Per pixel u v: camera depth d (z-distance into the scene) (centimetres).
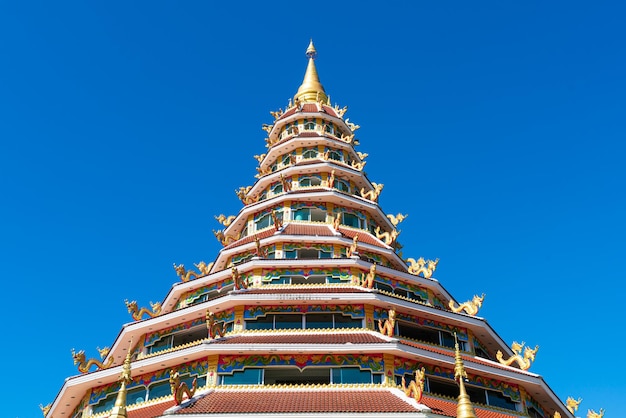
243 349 3192
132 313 3991
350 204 4712
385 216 4916
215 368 3200
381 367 3192
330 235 4188
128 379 2542
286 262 3900
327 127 5794
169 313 3781
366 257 4231
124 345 3975
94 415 3453
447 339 3809
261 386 3114
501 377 3556
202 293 4125
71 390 3591
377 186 5141
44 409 3834
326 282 3878
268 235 4359
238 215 4856
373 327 3522
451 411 3041
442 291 4231
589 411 3719
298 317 3559
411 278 4091
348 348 3189
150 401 3312
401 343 3234
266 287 3816
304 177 5025
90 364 3669
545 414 3962
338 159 5447
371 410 2722
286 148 5441
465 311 4159
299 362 3203
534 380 3631
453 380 3394
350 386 3117
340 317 3556
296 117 5769
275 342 3259
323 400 2891
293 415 2686
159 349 3816
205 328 3728
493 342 4088
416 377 2939
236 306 3609
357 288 3756
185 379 3291
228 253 4366
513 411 3519
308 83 6456
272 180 5094
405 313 3706
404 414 2702
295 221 4516
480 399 3472
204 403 2862
